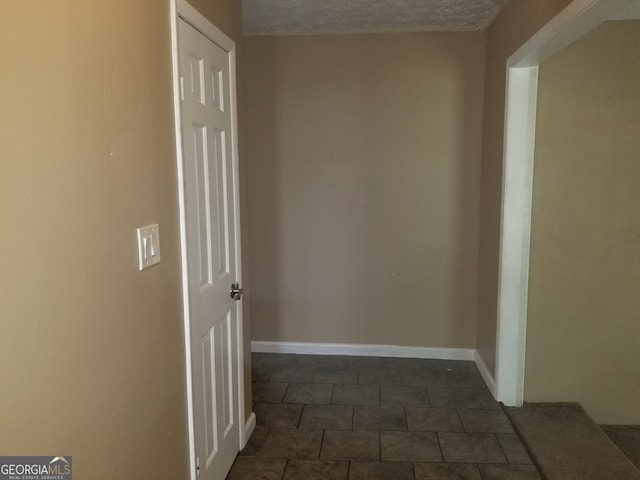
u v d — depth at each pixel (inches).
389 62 143.9
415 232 149.5
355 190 149.7
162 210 64.8
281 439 108.4
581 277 119.8
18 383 39.0
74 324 46.0
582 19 76.5
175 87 67.6
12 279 38.1
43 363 41.8
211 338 85.0
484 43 140.3
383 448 105.1
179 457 72.4
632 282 119.0
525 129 115.6
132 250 56.9
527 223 118.0
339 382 137.6
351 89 146.1
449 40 141.4
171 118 67.3
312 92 147.5
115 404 53.7
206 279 82.9
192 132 75.2
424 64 142.9
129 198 56.0
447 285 150.6
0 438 37.3
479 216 145.7
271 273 156.4
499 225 123.7
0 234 36.9
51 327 42.7
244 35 146.9
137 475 59.4
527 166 116.6
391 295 153.0
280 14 128.6
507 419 117.3
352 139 147.9
